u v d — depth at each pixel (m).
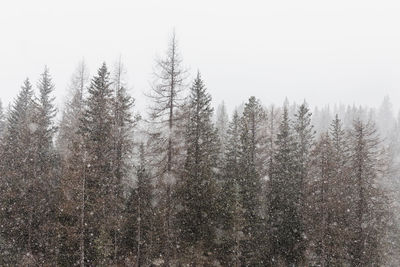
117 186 24.69
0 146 26.95
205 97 26.55
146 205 24.41
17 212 22.14
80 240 20.19
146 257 23.77
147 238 24.47
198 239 23.58
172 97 22.73
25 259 21.41
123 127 26.97
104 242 21.55
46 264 20.86
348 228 25.48
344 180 26.41
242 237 24.34
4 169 23.95
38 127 24.22
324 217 25.09
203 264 23.02
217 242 24.44
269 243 26.98
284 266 26.38
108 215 22.72
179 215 23.89
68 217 21.56
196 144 25.14
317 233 25.00
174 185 23.08
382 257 25.78
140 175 24.62
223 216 24.88
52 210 23.02
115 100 27.08
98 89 26.66
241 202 25.23
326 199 25.27
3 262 21.84
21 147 24.20
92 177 21.36
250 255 25.75
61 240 21.67
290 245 26.70
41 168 24.22
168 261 22.81
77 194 20.44
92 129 25.66
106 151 24.80
